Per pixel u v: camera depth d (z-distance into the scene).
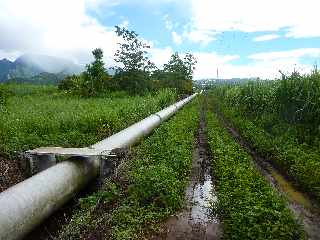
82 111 21.33
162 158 11.83
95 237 6.93
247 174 10.62
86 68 41.25
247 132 18.47
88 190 9.51
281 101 17.94
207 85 97.31
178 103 33.78
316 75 16.36
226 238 7.11
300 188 10.41
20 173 9.90
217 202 8.84
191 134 17.73
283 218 7.55
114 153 10.20
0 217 5.82
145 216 7.77
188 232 7.50
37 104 26.56
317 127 14.76
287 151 13.09
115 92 41.50
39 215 6.92
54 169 8.14
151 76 48.00
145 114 22.97
